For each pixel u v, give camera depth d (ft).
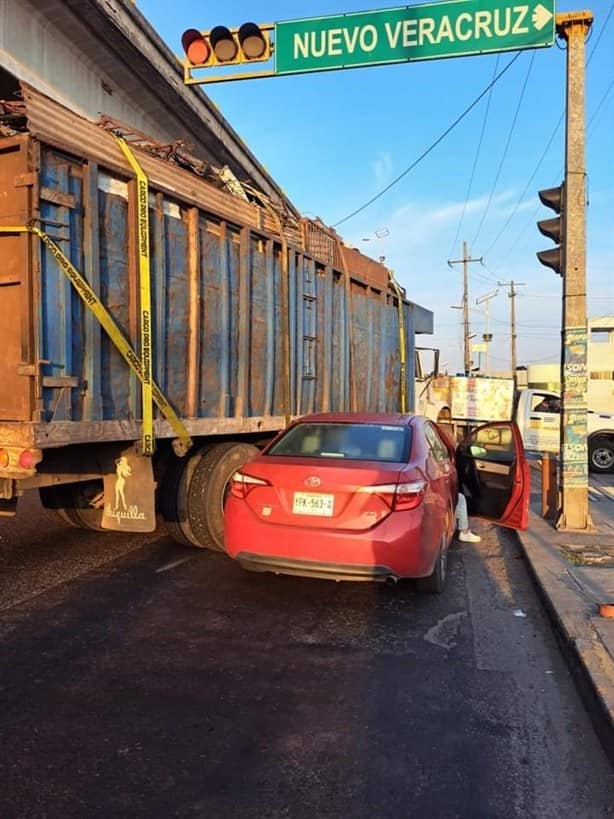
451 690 12.55
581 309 25.43
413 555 15.94
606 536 24.21
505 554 23.22
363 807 9.04
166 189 17.90
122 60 38.32
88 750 10.18
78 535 23.85
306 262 26.12
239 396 21.80
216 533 20.67
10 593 17.31
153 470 19.81
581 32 25.20
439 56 23.41
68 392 14.71
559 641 14.97
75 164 15.03
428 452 18.44
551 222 26.30
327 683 12.69
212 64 24.91
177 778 9.56
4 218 14.17
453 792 9.41
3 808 8.81
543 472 28.43
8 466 14.07
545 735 11.00
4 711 11.31
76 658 13.48
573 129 25.45
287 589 18.28
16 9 30.55
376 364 34.30
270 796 9.21
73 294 14.92
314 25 24.07
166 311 18.17
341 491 16.03
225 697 12.01
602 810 9.09
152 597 17.30
